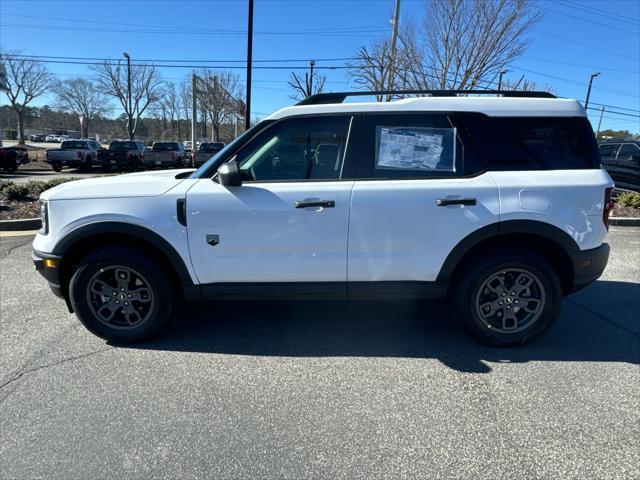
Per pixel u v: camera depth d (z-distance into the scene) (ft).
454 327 13.41
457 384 10.28
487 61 46.93
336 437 8.46
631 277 18.24
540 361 11.35
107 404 9.45
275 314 14.34
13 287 16.56
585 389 10.05
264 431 8.63
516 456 7.97
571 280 11.77
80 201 11.40
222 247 11.43
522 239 11.78
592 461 7.84
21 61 160.35
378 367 11.05
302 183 11.40
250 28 48.14
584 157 11.57
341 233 11.32
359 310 14.70
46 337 12.55
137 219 11.23
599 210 11.35
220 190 11.31
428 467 7.72
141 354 11.65
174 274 12.19
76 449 8.13
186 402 9.55
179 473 7.57
